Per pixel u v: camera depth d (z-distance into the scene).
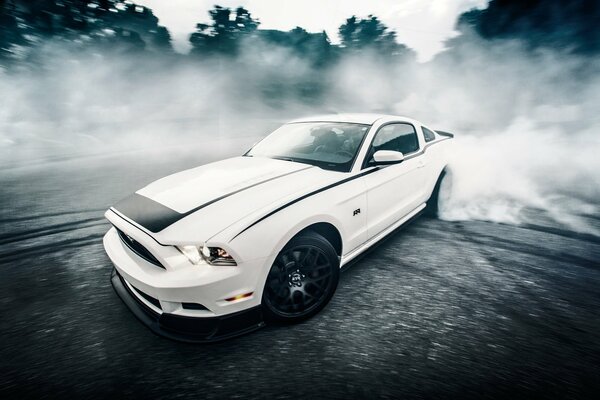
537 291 2.25
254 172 2.36
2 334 1.91
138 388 1.53
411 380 1.54
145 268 1.71
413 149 3.17
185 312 1.63
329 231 2.20
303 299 1.95
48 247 3.11
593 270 2.50
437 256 2.79
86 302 2.22
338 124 2.91
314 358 1.69
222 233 1.62
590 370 1.58
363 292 2.27
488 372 1.57
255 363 1.66
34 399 1.47
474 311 2.04
